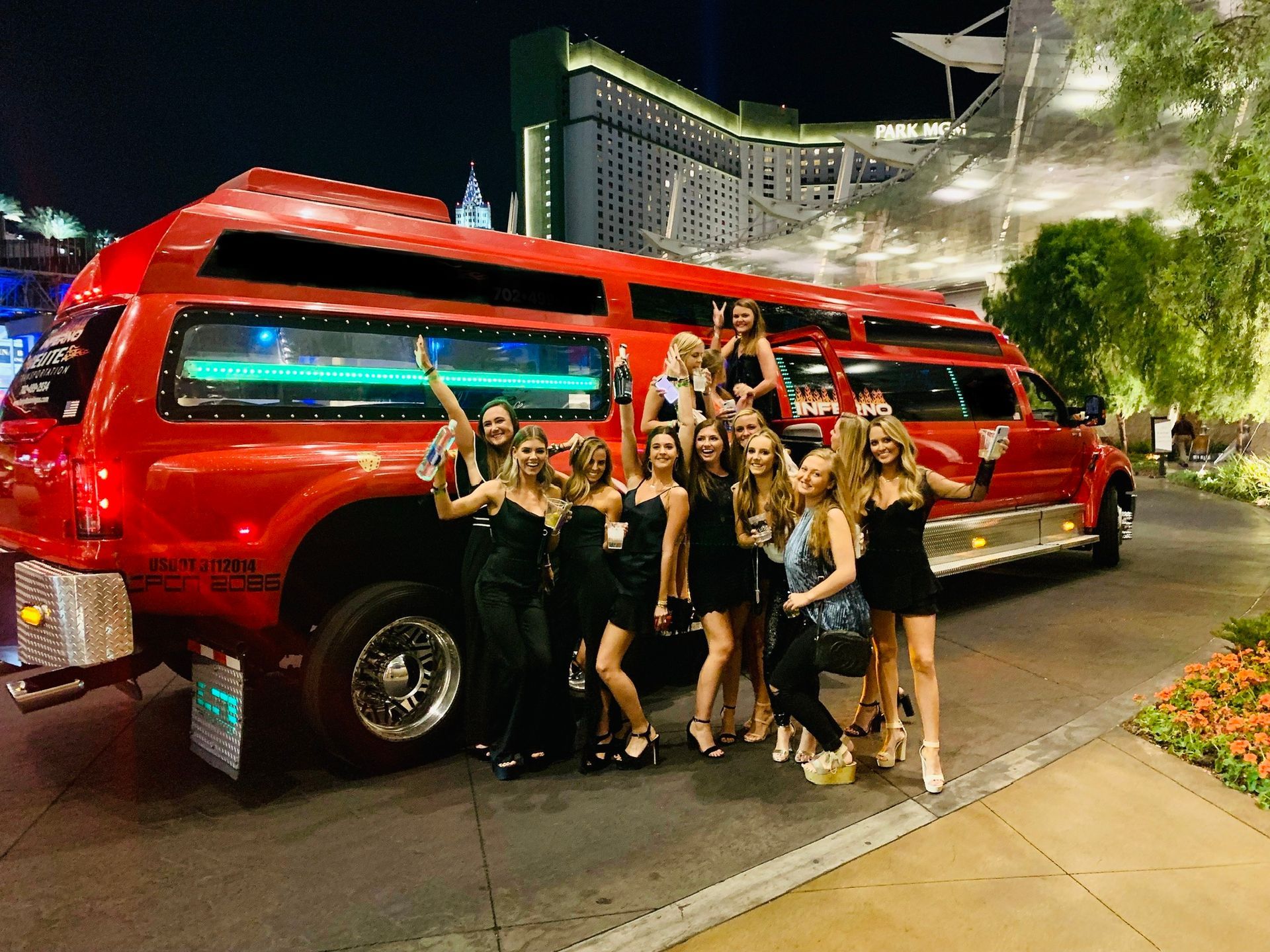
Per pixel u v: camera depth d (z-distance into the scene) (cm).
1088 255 2356
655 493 385
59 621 336
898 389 691
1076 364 2398
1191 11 1098
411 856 318
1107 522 870
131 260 387
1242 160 1205
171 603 349
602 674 385
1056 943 254
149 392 350
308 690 378
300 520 369
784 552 379
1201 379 1848
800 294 654
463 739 426
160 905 286
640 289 545
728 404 446
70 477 340
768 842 322
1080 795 354
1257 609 679
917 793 362
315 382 401
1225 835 319
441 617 412
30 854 323
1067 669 534
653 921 270
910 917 269
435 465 341
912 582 369
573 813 355
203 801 369
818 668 354
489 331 465
